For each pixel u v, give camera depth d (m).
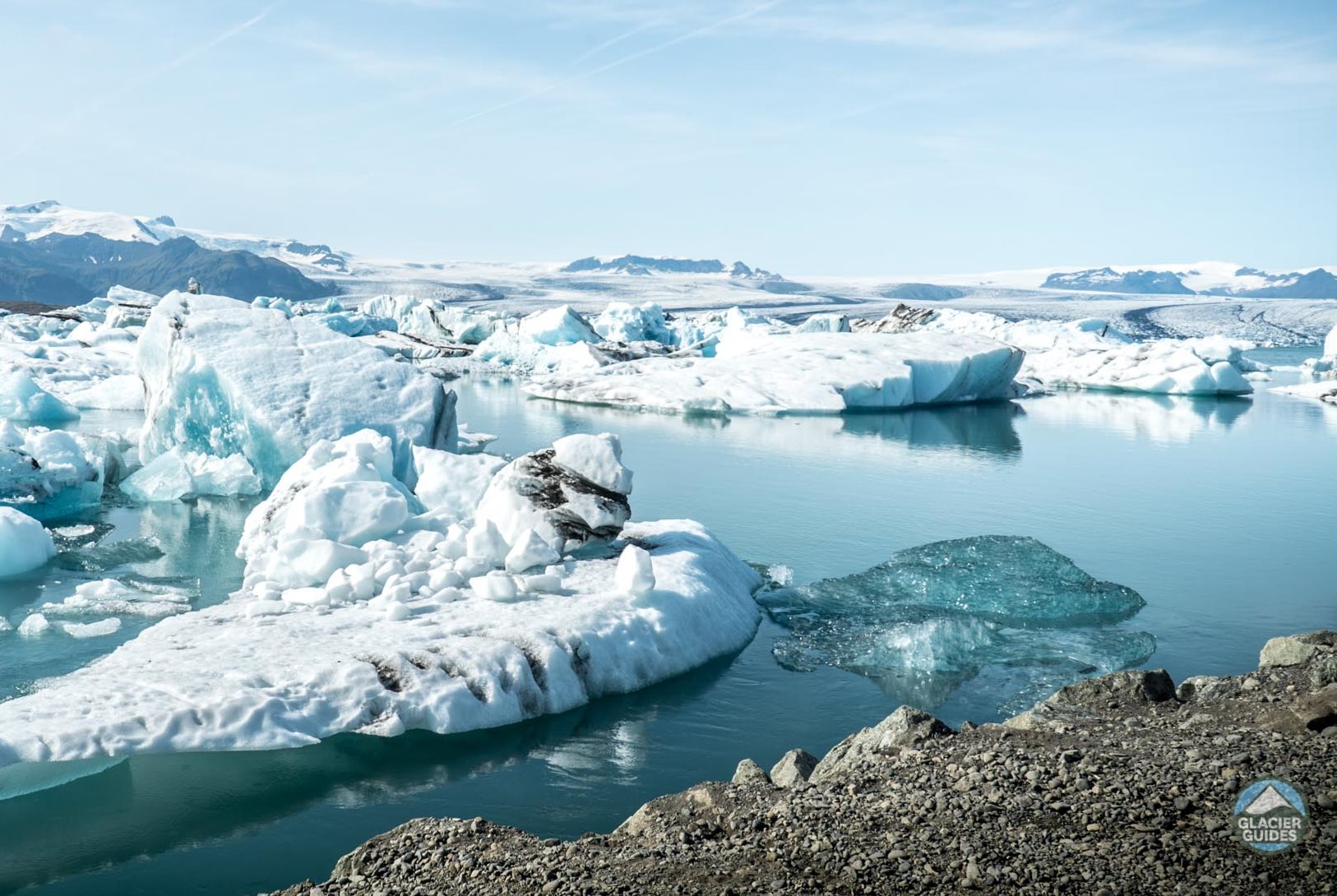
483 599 10.27
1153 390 48.44
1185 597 12.92
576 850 5.71
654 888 5.14
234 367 18.77
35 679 9.23
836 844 5.46
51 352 41.50
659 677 9.64
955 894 4.89
